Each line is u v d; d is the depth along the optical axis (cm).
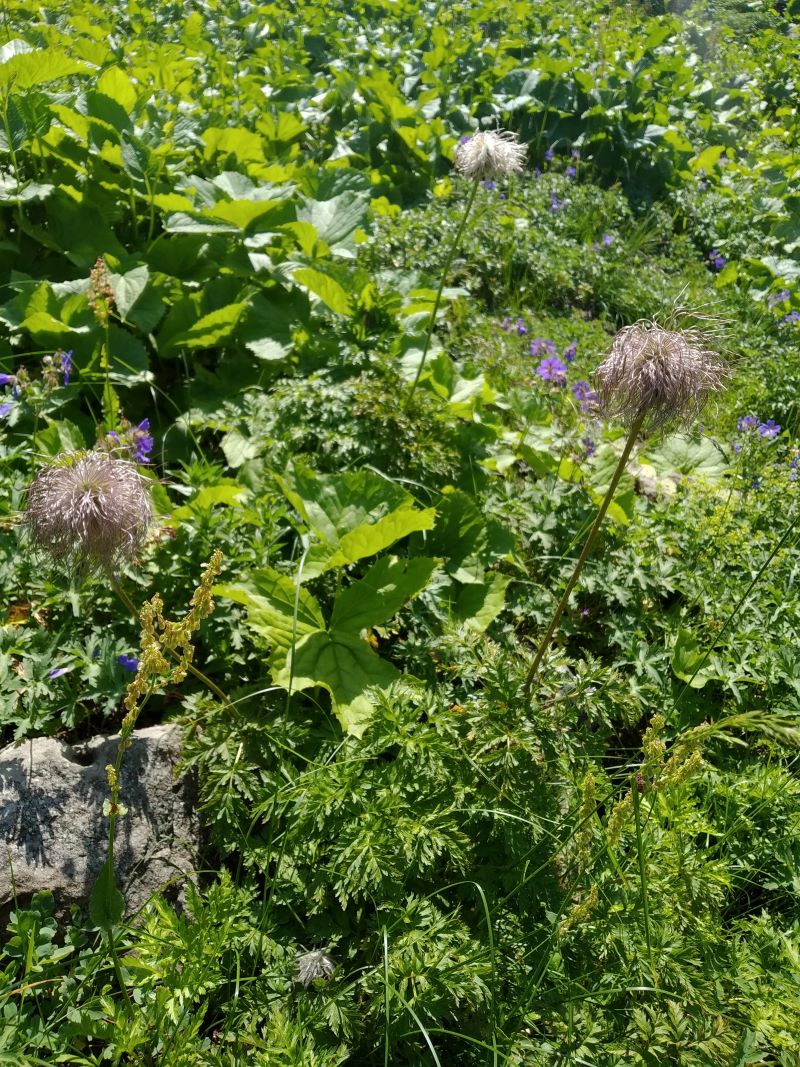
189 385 455
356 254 540
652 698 334
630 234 859
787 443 569
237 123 743
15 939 213
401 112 841
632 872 239
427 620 345
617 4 1706
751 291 814
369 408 386
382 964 216
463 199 755
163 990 194
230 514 328
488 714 264
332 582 344
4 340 428
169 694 301
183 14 1172
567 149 1009
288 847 239
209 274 492
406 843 227
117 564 212
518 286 674
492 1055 210
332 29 1209
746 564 392
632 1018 220
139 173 472
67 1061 207
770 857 281
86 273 465
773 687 345
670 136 1021
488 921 207
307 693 304
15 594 299
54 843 240
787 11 2058
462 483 407
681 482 460
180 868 253
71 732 288
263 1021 216
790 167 1054
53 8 880
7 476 340
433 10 1404
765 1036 217
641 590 378
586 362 581
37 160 502
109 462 211
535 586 380
